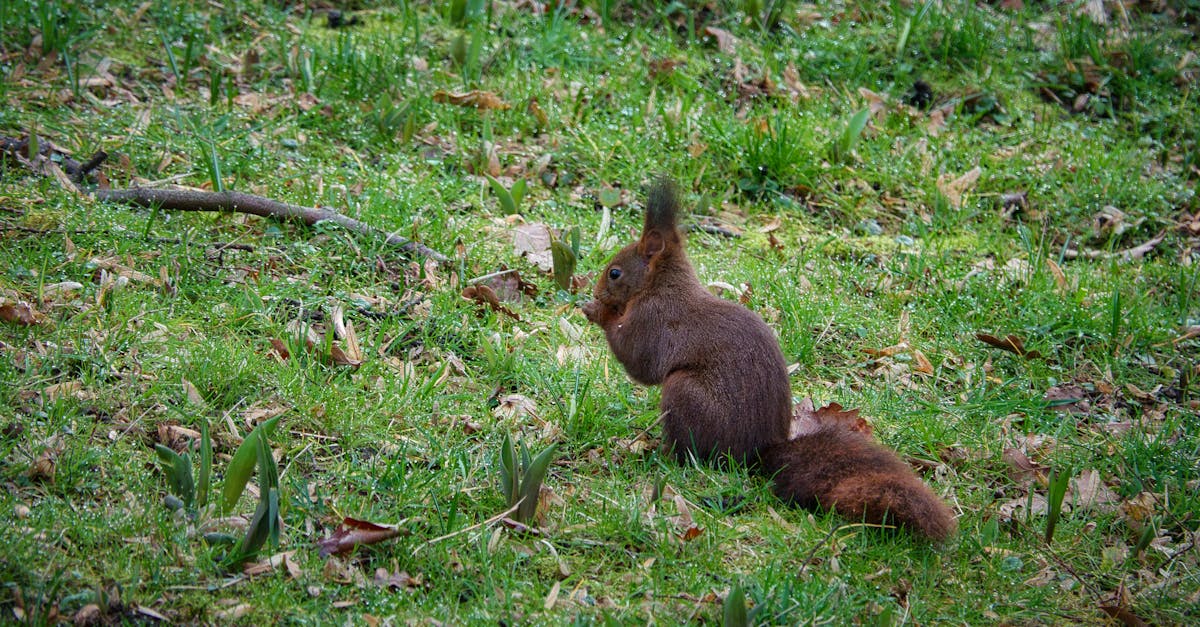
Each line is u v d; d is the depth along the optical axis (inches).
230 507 277.7
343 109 528.1
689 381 329.1
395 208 450.0
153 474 295.3
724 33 636.1
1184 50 683.4
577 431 343.0
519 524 292.4
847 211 524.7
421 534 284.0
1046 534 321.1
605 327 359.6
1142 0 723.4
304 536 280.7
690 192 517.0
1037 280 479.5
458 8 621.6
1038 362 434.9
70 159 445.7
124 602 249.8
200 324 365.4
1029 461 364.8
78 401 313.6
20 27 542.9
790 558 294.8
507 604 263.6
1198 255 527.8
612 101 570.9
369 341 371.2
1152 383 434.9
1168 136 618.8
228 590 258.7
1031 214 541.6
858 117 546.6
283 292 389.4
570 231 450.6
